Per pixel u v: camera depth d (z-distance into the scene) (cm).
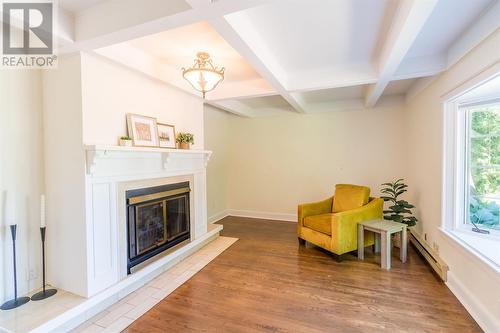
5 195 194
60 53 204
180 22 164
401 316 200
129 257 246
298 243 378
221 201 549
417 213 365
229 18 170
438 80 280
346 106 470
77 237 207
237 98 367
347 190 375
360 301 222
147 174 268
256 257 325
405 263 301
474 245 216
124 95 246
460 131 253
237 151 565
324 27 207
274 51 252
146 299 230
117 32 174
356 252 340
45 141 218
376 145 458
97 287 212
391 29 206
